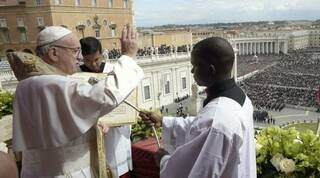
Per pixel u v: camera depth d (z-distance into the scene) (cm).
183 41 7806
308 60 13275
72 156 362
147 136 635
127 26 393
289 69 11088
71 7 5009
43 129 340
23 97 348
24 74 358
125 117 450
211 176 290
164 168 322
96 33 5497
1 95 673
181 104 5125
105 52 3416
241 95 325
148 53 5206
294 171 378
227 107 303
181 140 404
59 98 335
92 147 386
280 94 6425
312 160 372
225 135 289
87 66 530
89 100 331
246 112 318
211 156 289
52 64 370
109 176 505
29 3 4731
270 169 399
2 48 4900
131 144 609
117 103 338
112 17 5769
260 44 17638
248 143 314
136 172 600
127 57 371
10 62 367
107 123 448
